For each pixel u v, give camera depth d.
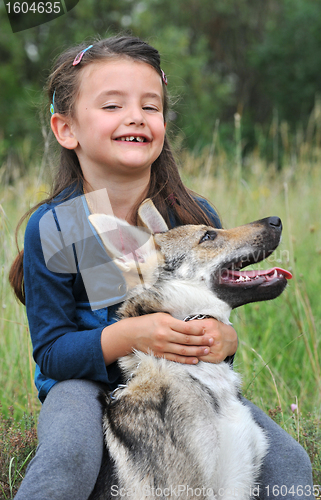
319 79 18.14
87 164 3.00
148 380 2.59
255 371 3.98
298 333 4.46
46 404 2.60
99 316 2.88
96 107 2.86
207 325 2.70
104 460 2.48
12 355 4.18
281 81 18.88
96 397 2.63
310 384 4.05
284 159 8.38
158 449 2.42
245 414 2.64
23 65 16.48
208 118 16.05
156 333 2.57
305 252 5.95
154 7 19.22
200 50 17.64
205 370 2.66
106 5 16.42
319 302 4.97
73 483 2.22
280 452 2.65
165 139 3.39
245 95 20.52
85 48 3.08
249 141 17.25
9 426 3.38
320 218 6.60
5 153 9.28
